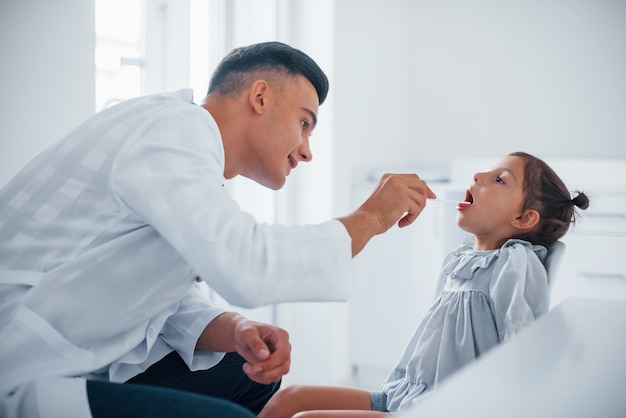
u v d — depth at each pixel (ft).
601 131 9.55
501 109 10.15
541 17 9.84
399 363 4.98
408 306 8.84
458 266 4.96
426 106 10.61
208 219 3.07
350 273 3.39
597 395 1.77
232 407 2.84
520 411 1.64
